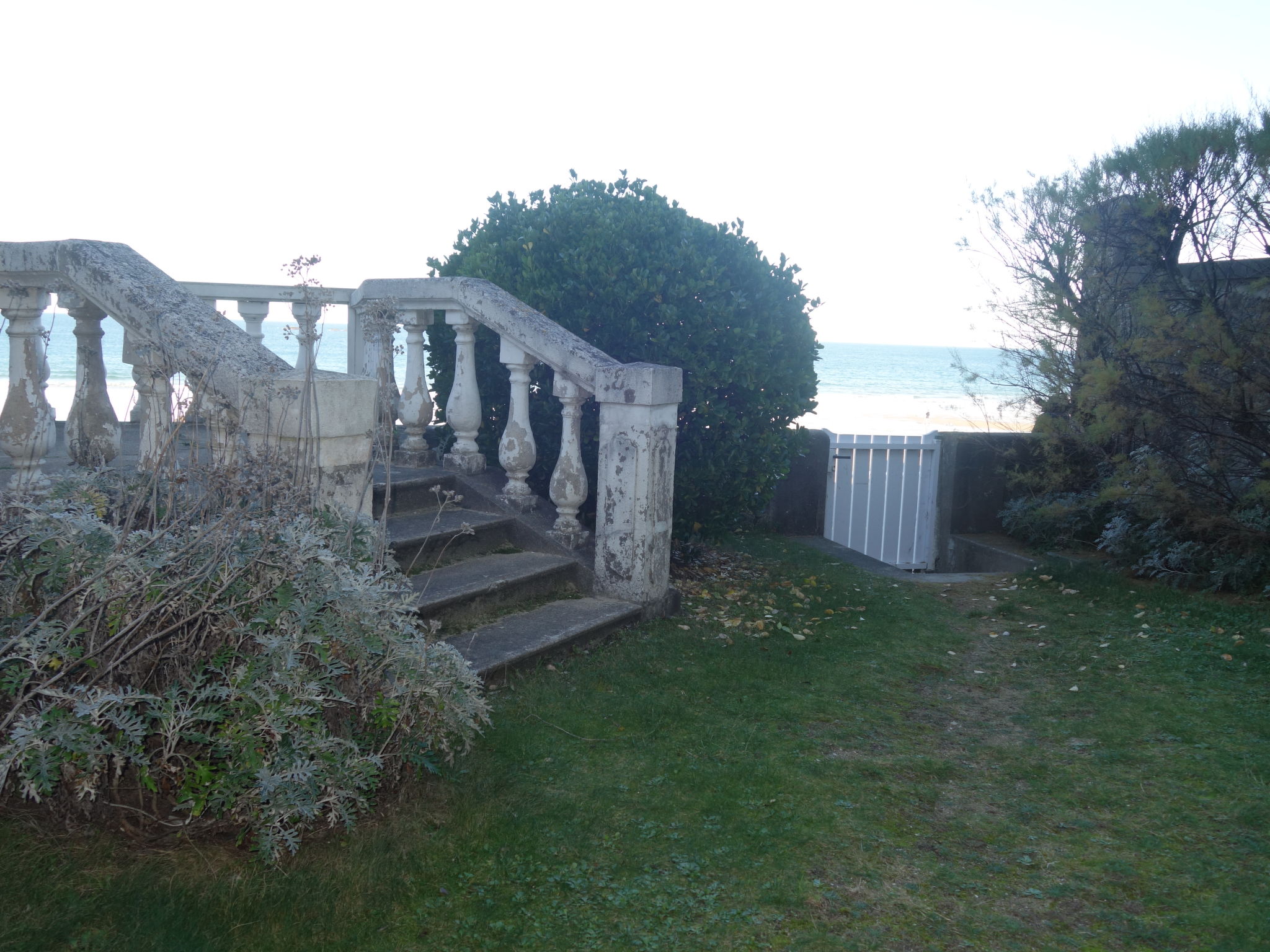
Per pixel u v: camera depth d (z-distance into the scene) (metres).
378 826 3.05
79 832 2.80
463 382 6.24
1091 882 2.96
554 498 5.88
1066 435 8.46
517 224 6.77
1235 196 6.96
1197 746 4.05
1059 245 8.46
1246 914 2.74
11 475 4.72
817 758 3.87
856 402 50.97
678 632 5.47
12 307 4.37
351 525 3.55
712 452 6.51
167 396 3.44
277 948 2.46
